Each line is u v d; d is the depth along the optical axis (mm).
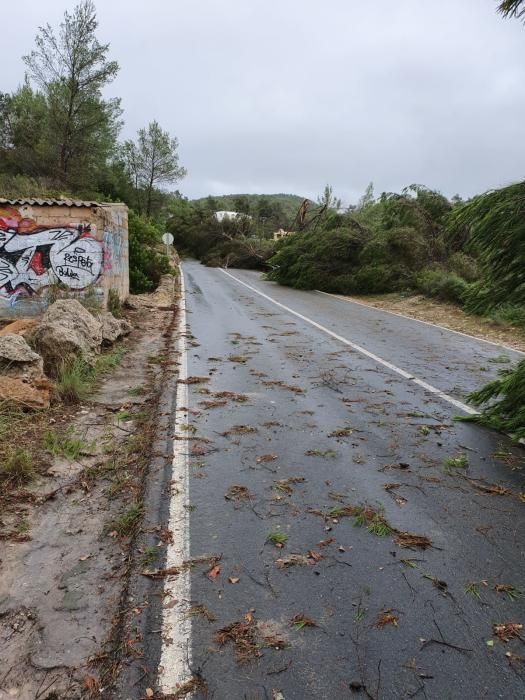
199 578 3289
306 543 3705
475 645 2789
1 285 12023
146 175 51719
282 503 4266
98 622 2920
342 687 2512
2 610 2988
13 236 11961
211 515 4047
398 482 4695
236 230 50750
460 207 6008
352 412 6641
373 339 12023
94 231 12289
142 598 3094
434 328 13867
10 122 36562
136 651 2703
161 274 22344
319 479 4715
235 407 6668
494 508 4266
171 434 5656
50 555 3514
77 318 8789
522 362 6008
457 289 17281
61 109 30703
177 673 2574
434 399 7301
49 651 2705
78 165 32469
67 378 6848
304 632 2859
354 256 23859
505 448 5543
